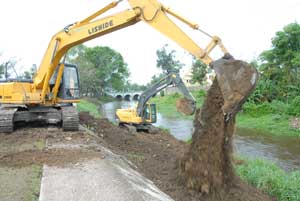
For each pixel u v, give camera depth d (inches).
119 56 3494.1
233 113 279.1
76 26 434.6
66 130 455.5
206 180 295.6
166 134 718.5
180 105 571.2
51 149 347.9
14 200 215.2
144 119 695.7
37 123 510.3
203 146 304.3
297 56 1240.2
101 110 1770.4
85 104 1627.7
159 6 352.5
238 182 332.5
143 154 454.3
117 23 395.2
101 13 426.0
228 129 300.0
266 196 342.0
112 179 249.4
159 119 1346.0
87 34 424.2
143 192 233.6
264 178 376.8
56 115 471.8
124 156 409.1
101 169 275.1
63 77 505.4
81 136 421.4
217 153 299.1
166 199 255.6
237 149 714.8
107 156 325.1
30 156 320.2
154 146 521.0
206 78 2066.9
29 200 215.3
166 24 346.3
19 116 465.4
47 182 243.3
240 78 270.1
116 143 514.0
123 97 3629.4
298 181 379.2
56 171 270.5
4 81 522.0
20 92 477.4
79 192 223.5
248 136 904.3
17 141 397.7
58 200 210.2
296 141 817.5
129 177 268.1
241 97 269.6
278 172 420.8
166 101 2214.6
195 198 288.5
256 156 644.1
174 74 647.8
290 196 346.0
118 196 216.8
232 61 275.6
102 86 3351.4
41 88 489.7
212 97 308.7
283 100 1264.8
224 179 309.4
